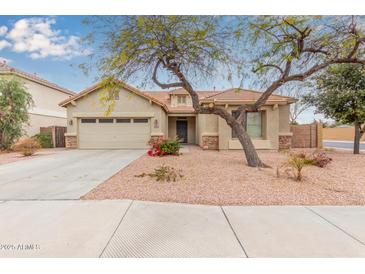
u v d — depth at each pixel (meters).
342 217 4.24
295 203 5.01
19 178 7.75
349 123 13.27
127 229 3.81
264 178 7.13
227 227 3.86
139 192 5.84
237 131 9.62
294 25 7.90
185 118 23.23
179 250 3.22
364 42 8.02
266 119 14.91
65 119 25.34
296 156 8.45
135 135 17.86
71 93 25.52
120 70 8.26
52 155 14.17
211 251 3.18
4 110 15.73
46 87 22.14
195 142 23.02
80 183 6.94
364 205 4.88
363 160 10.81
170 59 8.50
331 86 12.94
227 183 6.59
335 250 3.16
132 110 17.66
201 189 6.03
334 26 8.02
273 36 8.42
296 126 17.62
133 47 7.75
